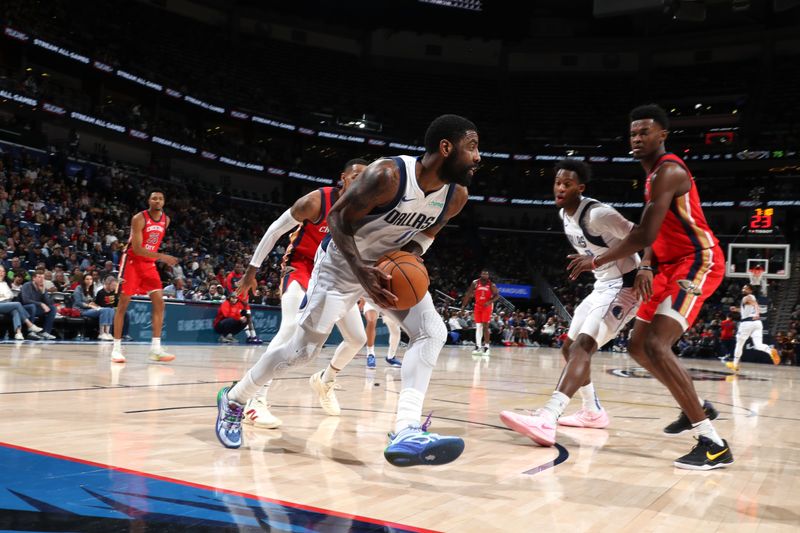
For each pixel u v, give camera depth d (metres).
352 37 31.41
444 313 19.53
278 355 2.91
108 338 10.95
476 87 32.06
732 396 7.32
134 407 3.95
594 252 4.04
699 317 25.55
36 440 2.82
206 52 27.11
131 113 22.67
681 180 3.27
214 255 19.42
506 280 28.77
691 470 3.08
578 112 31.38
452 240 30.44
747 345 20.14
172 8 27.00
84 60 20.91
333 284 2.89
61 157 19.61
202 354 9.40
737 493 2.63
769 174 28.94
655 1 15.69
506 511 2.20
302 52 30.34
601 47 31.64
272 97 28.20
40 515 1.84
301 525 1.90
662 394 6.90
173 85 23.77
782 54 29.69
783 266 24.31
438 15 29.05
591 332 3.78
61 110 20.12
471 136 2.56
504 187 31.27
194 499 2.09
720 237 29.06
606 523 2.12
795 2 17.25
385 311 2.86
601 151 29.75
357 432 3.55
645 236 3.20
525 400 5.66
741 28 29.70
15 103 19.16
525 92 32.09
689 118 30.09
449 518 2.07
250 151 26.97
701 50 31.02
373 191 2.53
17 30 19.06
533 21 32.38
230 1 28.47
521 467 2.95
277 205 27.80
